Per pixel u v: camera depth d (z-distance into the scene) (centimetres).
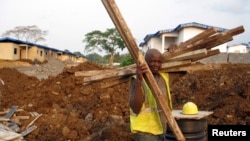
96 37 4956
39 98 1288
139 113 341
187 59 352
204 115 383
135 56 301
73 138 807
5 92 1545
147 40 3762
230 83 1103
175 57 354
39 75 2262
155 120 342
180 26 2891
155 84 301
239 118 742
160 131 341
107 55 5066
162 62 356
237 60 1781
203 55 338
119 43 4878
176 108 988
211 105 917
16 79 1944
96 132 829
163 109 302
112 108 1052
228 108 800
